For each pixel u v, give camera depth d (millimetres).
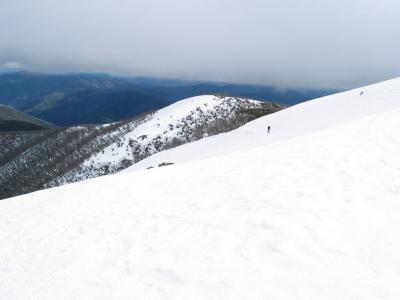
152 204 12336
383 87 55562
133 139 163000
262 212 10062
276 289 6609
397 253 7668
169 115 168875
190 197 12352
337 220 9203
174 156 59250
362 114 41406
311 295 6402
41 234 11273
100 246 9398
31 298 7359
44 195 17344
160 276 7422
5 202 17281
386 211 9453
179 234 9375
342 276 6965
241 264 7535
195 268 7570
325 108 53875
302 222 9219
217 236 8945
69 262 8750
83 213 12711
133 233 9930
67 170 182375
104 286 7293
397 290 6531
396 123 18531
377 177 11797
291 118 55125
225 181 13648
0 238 11672
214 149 52812
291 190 11555
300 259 7590
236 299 6398
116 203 13258
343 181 11820
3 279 8539
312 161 14508
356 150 15086
